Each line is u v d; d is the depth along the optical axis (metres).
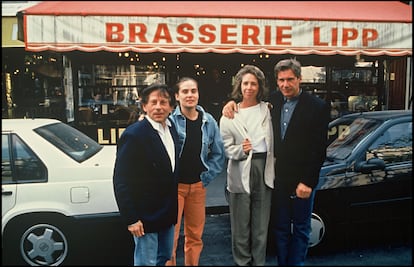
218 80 6.98
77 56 6.51
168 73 7.06
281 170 2.78
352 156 3.56
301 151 2.70
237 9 3.24
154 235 2.62
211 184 5.61
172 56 7.00
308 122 2.65
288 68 2.68
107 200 3.24
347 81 6.57
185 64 7.00
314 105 2.67
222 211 4.79
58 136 3.59
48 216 3.20
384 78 6.35
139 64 7.00
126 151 2.51
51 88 5.85
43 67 5.73
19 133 3.34
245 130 2.75
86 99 6.83
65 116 6.01
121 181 2.52
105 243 3.27
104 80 6.92
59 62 5.92
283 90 2.71
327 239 3.48
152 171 2.54
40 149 3.30
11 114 5.26
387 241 3.55
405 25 3.26
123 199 2.52
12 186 3.18
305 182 2.68
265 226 2.84
